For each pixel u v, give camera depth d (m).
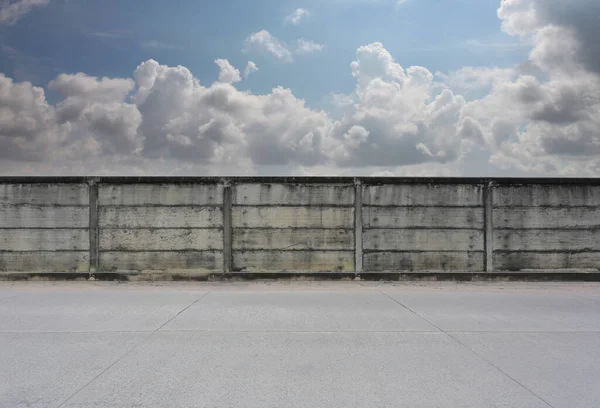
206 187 10.12
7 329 5.75
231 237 10.13
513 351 4.87
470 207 10.20
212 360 4.55
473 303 7.53
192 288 9.12
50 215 10.10
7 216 10.12
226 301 7.66
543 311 6.91
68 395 3.69
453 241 10.20
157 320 6.24
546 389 3.84
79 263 10.09
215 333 5.56
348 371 4.25
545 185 10.24
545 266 10.21
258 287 9.26
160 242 10.12
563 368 4.35
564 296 8.24
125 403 3.54
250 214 10.16
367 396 3.69
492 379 4.06
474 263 10.20
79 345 5.05
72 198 10.10
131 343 5.12
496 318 6.42
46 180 10.11
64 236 10.10
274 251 10.14
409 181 10.20
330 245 10.16
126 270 10.12
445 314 6.66
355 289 9.03
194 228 10.12
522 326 5.96
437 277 9.99
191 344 5.09
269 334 5.52
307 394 3.73
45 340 5.25
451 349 4.93
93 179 10.11
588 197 10.27
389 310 6.94
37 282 9.82
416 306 7.26
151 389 3.81
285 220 10.16
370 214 10.19
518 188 10.24
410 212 10.20
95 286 9.38
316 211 10.16
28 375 4.13
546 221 10.24
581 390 3.82
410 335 5.50
